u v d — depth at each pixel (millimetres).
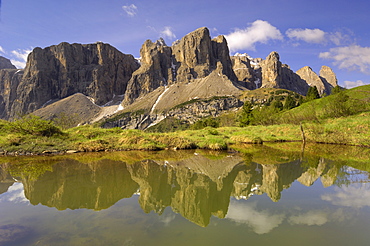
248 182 9766
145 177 10641
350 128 30922
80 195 7879
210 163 14484
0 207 6668
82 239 4648
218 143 22156
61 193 8086
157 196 7840
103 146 21109
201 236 4859
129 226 5328
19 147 18516
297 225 5508
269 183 9625
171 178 10469
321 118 43281
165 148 22312
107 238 4707
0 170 12055
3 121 25281
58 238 4688
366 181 9883
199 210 6531
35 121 22234
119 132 26375
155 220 5711
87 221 5629
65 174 11125
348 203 7145
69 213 6203
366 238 4879
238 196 7875
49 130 22859
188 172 11773
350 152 19656
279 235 4969
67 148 19734
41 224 5453
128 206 6812
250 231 5156
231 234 4961
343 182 9703
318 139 29734
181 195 7961
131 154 18875
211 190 8609
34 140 20484
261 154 18812
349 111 42094
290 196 7855
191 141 23828
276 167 13086
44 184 9281
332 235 5008
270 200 7457
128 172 11664
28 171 11812
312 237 4891
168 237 4785
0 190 8430
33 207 6688
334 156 17297
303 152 19875
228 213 6273
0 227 5258
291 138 32062
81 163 14375
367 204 7059
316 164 13930
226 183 9617
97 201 7277
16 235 4824
